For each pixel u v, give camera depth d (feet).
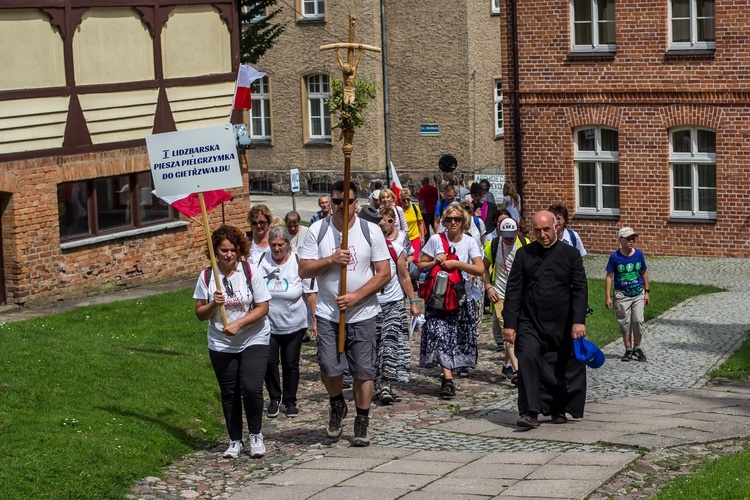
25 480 29.76
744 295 71.87
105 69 71.05
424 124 140.36
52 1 67.36
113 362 45.19
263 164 147.84
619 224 96.07
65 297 69.00
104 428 35.60
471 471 31.53
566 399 37.65
